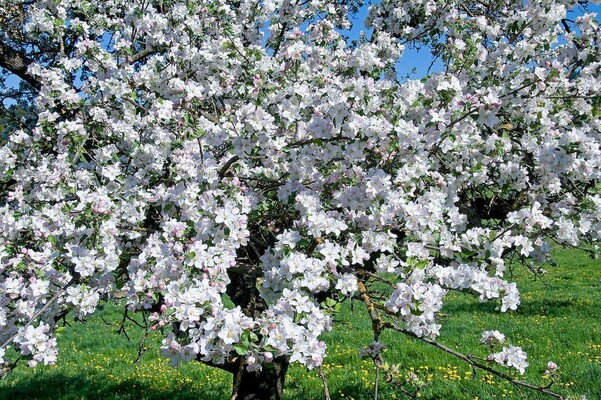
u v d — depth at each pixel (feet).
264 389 16.22
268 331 7.87
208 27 15.97
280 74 13.34
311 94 11.98
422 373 24.48
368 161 11.10
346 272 10.07
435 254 10.82
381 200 10.32
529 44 13.89
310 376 25.17
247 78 13.69
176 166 10.19
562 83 13.12
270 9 16.15
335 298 12.04
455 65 13.55
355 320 37.86
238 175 11.48
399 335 31.42
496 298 9.41
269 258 9.75
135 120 12.42
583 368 23.50
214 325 7.74
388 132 9.84
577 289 48.55
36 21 14.43
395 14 17.58
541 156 10.87
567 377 22.36
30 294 9.34
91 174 11.69
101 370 29.50
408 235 10.29
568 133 10.62
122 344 35.50
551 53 16.20
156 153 11.76
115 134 12.44
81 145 11.71
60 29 14.80
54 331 10.00
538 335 31.37
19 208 11.87
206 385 25.91
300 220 10.77
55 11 14.90
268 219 12.18
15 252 10.98
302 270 8.72
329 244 9.07
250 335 7.70
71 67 13.56
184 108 11.76
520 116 12.45
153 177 11.64
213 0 15.81
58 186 11.39
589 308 39.34
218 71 13.70
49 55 17.46
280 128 11.10
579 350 27.53
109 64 13.23
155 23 14.90
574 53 15.08
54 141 12.76
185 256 9.09
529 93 12.44
